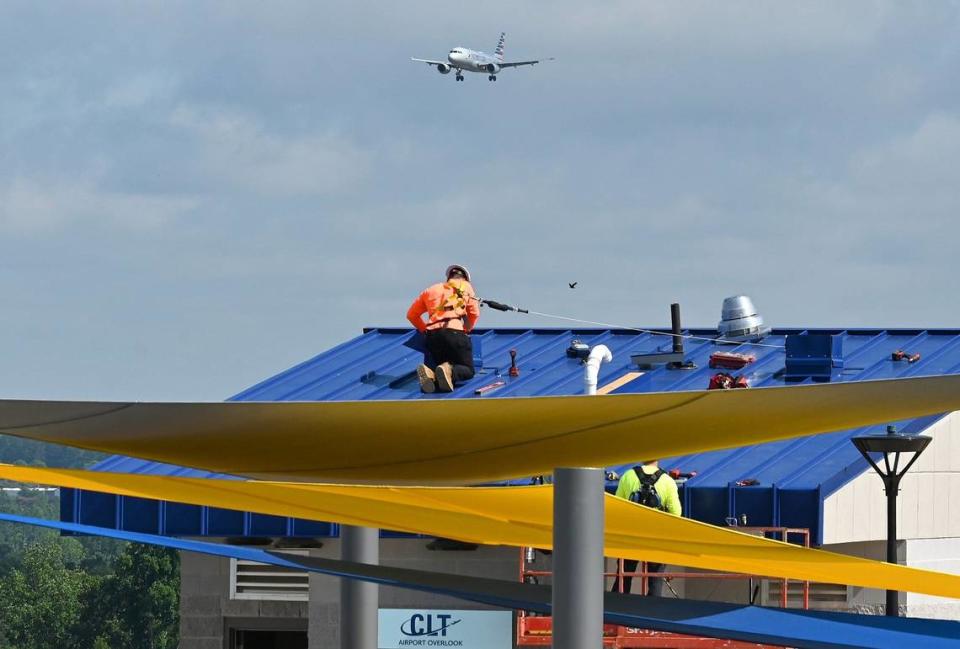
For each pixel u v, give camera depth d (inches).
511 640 2297.0
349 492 1039.0
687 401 692.1
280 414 719.7
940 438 2309.3
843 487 2138.3
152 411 714.2
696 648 2036.2
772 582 2218.3
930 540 2277.3
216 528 2373.3
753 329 3149.6
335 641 2399.1
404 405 698.8
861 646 834.8
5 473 977.5
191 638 2486.5
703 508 2161.7
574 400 689.0
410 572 930.1
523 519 1082.1
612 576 2097.7
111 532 944.9
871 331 3174.2
